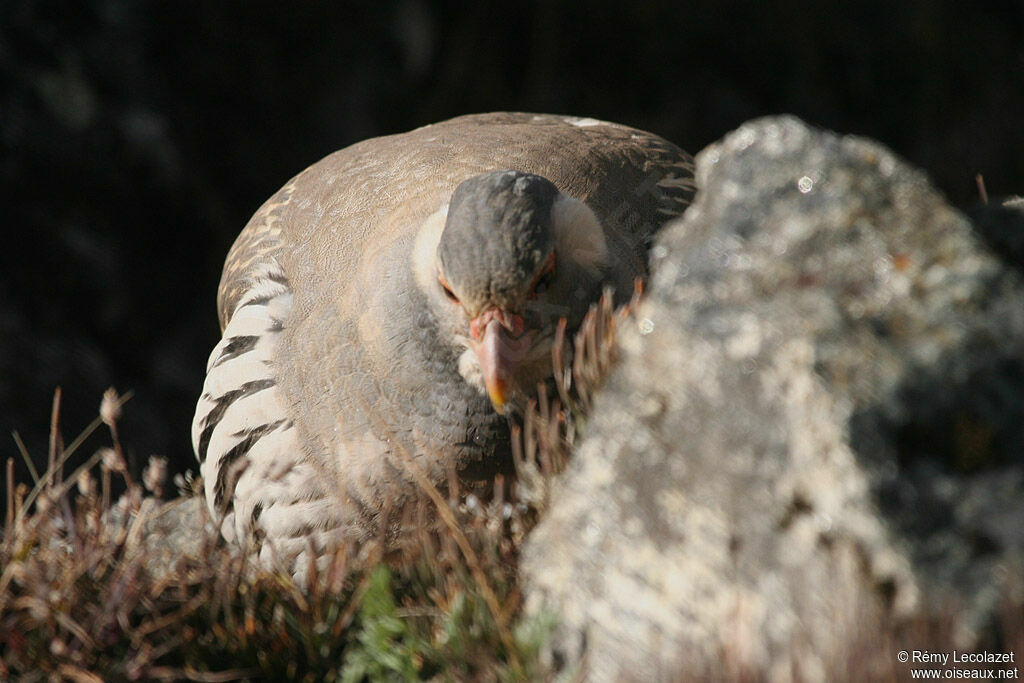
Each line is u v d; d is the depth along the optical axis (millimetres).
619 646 6133
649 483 6145
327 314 9852
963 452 5594
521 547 7699
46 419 19266
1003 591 5324
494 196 8812
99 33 21703
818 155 6266
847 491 5414
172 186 21750
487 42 26266
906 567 5328
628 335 6668
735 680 5590
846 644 5363
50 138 20547
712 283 6129
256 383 10023
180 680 7562
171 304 21469
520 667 6602
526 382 9047
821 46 26219
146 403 20531
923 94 26406
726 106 25984
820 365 5613
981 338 5688
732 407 5840
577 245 9086
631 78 26203
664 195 11375
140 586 7934
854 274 5895
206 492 10266
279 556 8977
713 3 25969
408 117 25938
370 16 25469
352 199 10992
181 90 22656
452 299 8898
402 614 7277
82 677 7449
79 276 20469
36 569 7949
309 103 24422
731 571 5766
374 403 9336
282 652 7656
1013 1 27312
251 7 23750
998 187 26391
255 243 11625
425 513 9109
